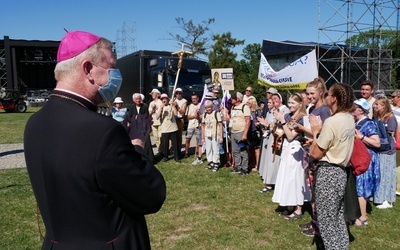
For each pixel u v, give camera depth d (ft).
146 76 48.29
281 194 15.62
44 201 4.79
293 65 33.65
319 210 10.67
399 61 55.47
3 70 161.27
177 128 29.37
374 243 13.38
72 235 4.70
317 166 10.78
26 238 14.16
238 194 19.94
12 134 49.16
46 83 181.98
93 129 4.54
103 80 5.03
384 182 17.31
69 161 4.49
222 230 14.82
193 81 45.11
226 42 96.94
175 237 14.26
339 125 10.17
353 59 47.98
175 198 19.30
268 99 21.06
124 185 4.58
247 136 24.21
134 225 5.08
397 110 19.77
